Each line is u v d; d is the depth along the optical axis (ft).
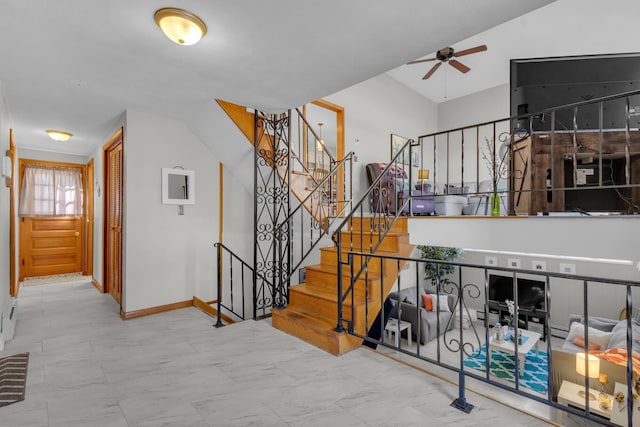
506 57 19.17
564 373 9.88
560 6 14.23
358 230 12.97
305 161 14.23
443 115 26.43
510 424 5.84
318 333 9.16
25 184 18.40
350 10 6.02
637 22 15.20
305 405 6.46
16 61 8.02
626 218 7.38
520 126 9.56
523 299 19.11
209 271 14.08
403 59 7.95
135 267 11.98
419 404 6.46
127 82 9.32
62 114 12.23
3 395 6.77
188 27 6.15
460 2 5.78
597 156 8.84
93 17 6.22
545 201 9.21
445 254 21.63
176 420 6.02
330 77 9.00
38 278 19.08
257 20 6.33
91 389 7.07
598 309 16.92
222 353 8.84
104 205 15.74
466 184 23.32
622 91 8.63
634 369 8.07
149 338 9.95
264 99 10.73
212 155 14.19
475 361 14.42
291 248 12.84
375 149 20.59
